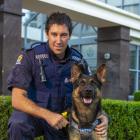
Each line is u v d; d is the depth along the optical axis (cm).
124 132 751
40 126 444
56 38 424
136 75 1931
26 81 425
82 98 444
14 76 425
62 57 449
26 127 418
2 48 925
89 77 462
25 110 406
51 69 439
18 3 966
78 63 460
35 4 1138
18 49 960
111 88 1513
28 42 1744
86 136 447
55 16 426
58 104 448
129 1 1844
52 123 403
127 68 1548
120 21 1494
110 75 1523
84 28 1903
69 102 457
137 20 1619
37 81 439
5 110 571
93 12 1345
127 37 1551
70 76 451
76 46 1931
